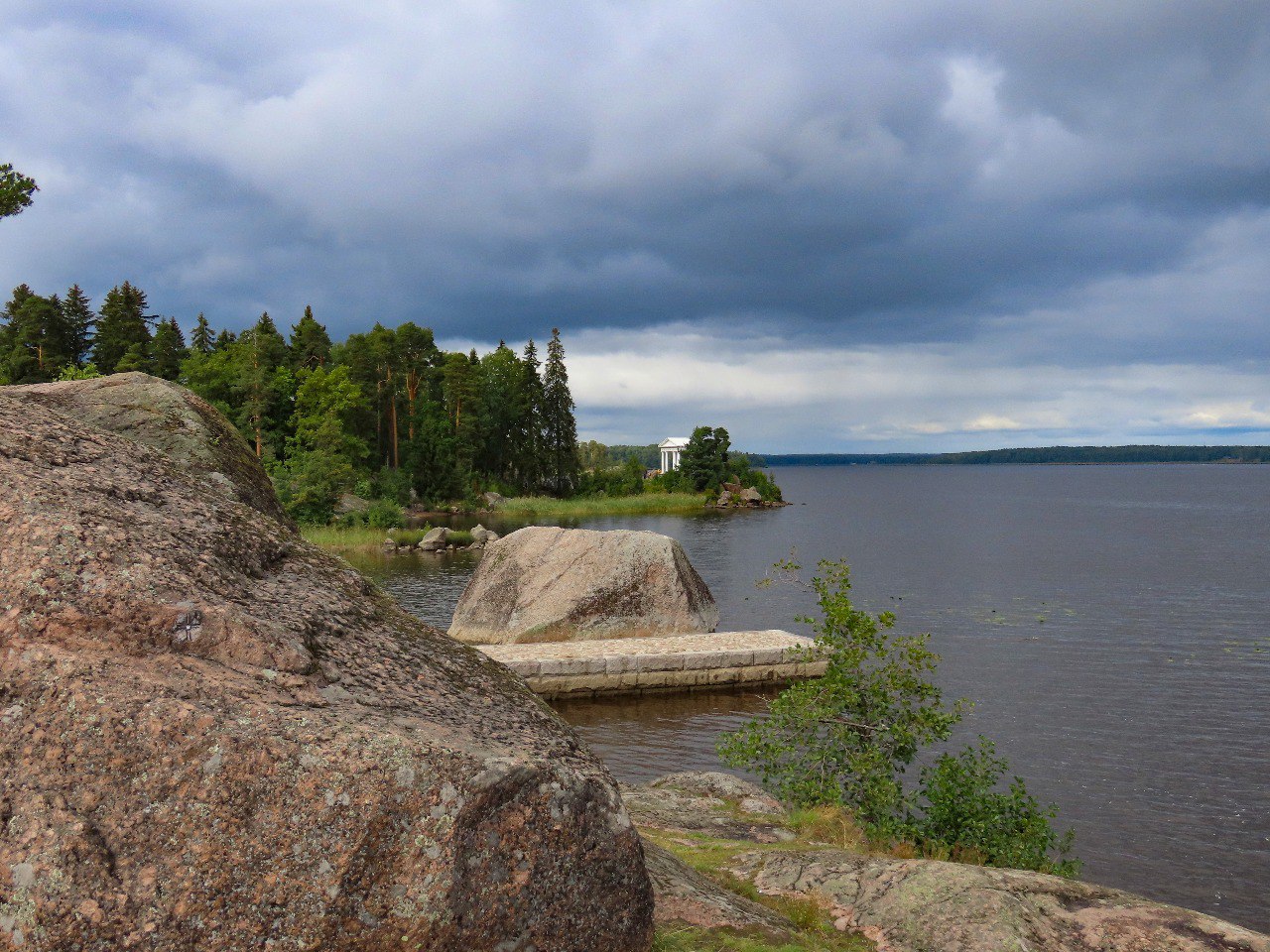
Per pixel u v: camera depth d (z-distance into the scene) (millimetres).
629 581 23234
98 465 3902
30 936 2604
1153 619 27719
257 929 2797
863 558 46656
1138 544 54562
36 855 2656
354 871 2934
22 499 3295
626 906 3658
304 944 2834
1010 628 26234
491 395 108188
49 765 2775
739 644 21188
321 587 4031
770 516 85938
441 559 45500
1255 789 13039
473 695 3877
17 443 3689
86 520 3340
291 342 98000
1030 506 104500
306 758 2951
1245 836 11438
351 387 78062
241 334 92125
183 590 3271
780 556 47500
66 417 4262
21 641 2939
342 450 71875
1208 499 119750
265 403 72438
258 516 4336
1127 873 10445
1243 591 34031
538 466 110500
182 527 3713
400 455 91500
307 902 2855
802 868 6461
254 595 3592
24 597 3012
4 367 75188
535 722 3943
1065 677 19859
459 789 3146
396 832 3014
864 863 6332
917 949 5191
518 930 3268
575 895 3467
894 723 10508
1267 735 15625
